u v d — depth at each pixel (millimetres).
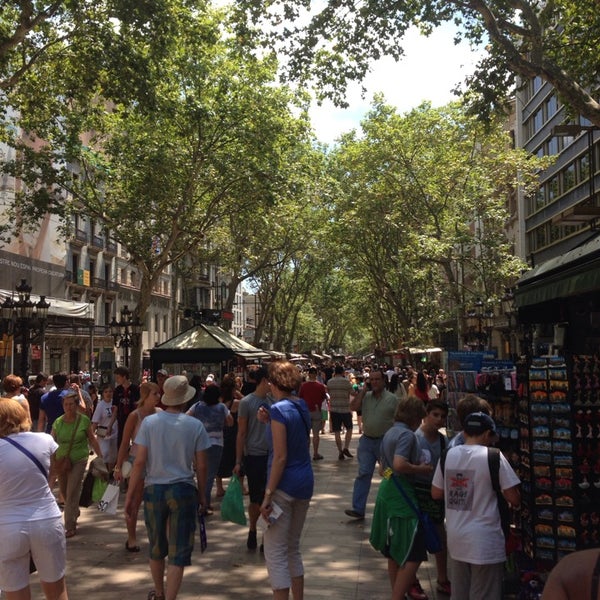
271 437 5148
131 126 21938
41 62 17203
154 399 7391
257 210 24453
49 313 26156
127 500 5242
